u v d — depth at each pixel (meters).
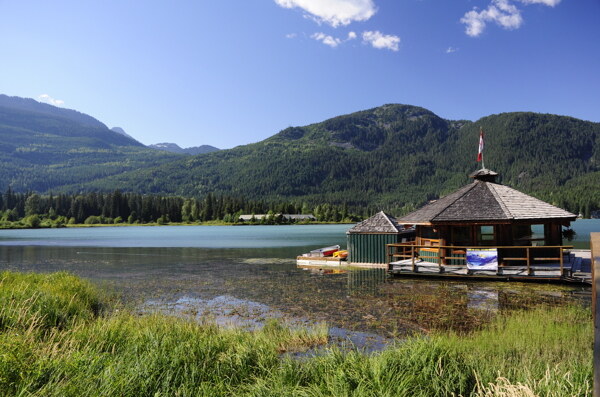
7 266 33.84
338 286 21.22
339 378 6.50
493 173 25.55
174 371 7.20
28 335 7.93
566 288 18.73
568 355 8.77
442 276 22.62
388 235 29.38
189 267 31.95
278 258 38.28
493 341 9.89
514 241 22.89
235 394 6.67
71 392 5.63
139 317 14.01
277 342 10.93
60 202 194.75
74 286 17.83
